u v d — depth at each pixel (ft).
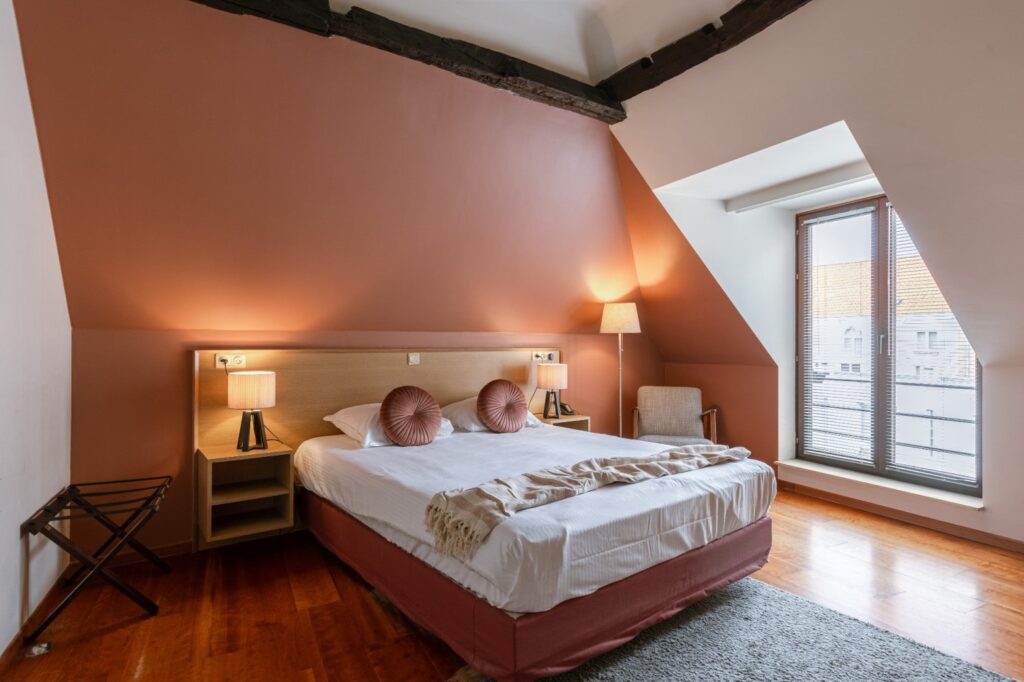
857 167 10.88
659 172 12.07
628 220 14.28
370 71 8.96
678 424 16.03
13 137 6.79
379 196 10.67
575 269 14.71
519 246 13.25
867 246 13.60
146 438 10.34
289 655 6.97
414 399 11.32
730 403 16.40
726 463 9.14
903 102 7.99
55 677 6.48
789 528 11.73
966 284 9.84
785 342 15.20
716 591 8.53
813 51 8.24
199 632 7.52
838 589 8.82
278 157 9.30
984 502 10.89
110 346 10.03
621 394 16.56
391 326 13.17
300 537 11.31
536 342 15.76
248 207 9.70
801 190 11.90
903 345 12.89
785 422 15.23
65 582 8.98
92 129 7.86
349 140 9.62
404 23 8.56
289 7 7.52
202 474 10.03
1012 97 7.14
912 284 12.70
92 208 8.61
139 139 8.21
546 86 9.93
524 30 9.72
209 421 10.82
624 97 10.77
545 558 5.87
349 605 8.34
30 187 7.43
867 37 7.66
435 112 9.98
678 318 16.33
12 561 6.73
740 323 14.61
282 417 11.66
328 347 12.39
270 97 8.57
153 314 10.23
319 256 11.03
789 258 15.25
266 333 11.61
